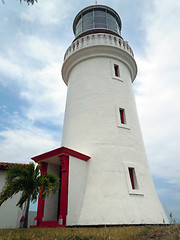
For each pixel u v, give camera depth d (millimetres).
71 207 10156
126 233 6402
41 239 5668
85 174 11930
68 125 14867
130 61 17453
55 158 11992
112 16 21031
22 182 9008
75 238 5781
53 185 9758
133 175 12281
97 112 13898
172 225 7582
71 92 16234
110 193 10938
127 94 15438
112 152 12367
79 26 20750
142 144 14203
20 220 12172
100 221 9953
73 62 17234
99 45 16125
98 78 15336
